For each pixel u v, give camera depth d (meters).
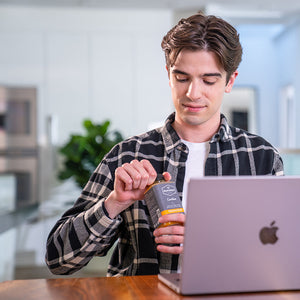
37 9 4.87
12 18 4.86
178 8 4.78
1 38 4.85
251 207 0.79
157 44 5.02
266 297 0.81
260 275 0.82
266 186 0.79
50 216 4.02
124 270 1.21
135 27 5.00
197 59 1.07
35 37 4.89
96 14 4.95
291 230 0.81
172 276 0.93
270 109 7.46
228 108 7.46
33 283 0.93
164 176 1.01
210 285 0.81
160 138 1.29
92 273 3.11
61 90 4.93
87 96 4.97
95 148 3.32
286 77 6.93
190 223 0.78
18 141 4.85
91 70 4.97
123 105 5.01
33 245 3.66
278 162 1.29
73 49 4.94
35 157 4.86
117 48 4.99
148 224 1.18
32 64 4.89
